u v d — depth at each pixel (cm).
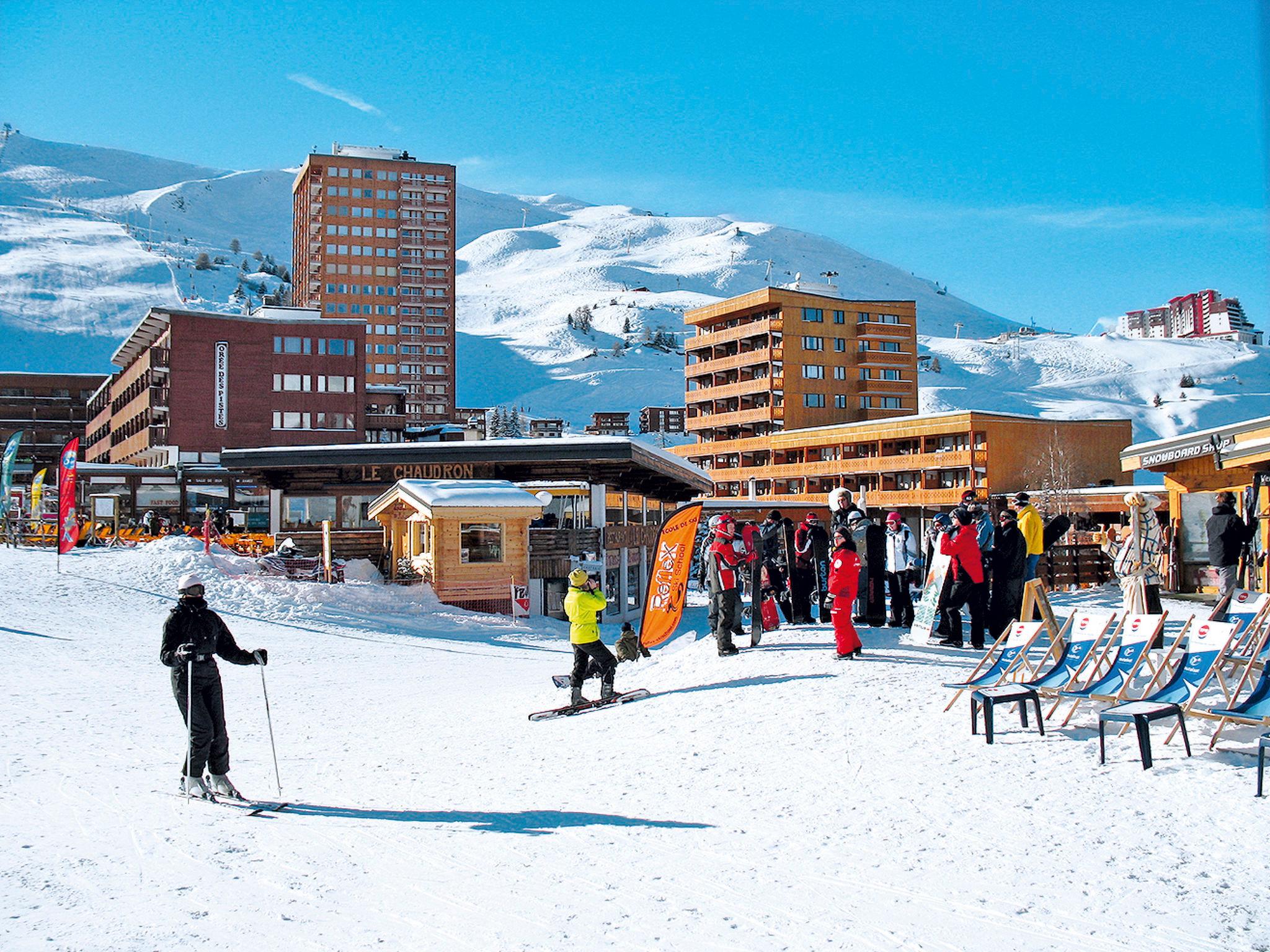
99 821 741
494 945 495
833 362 8675
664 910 540
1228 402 19175
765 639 1485
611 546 3225
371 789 862
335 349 7619
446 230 13825
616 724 1101
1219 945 480
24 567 2894
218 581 2725
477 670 1850
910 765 823
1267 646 881
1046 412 19088
